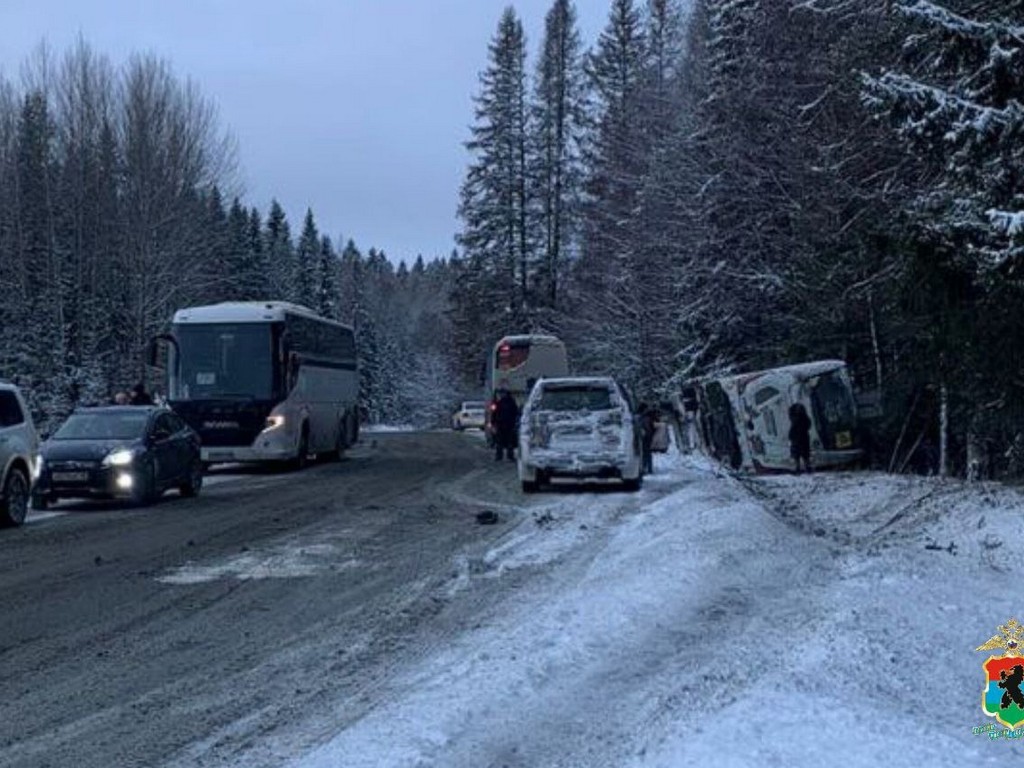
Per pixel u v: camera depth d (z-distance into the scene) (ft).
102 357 179.63
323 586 36.06
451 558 41.14
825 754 17.28
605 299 146.61
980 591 30.40
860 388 90.22
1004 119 42.50
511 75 205.67
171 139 175.83
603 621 27.45
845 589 29.86
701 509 48.73
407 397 364.38
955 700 20.92
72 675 25.41
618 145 142.72
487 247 205.57
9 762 19.52
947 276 44.68
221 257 215.10
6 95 187.73
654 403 121.90
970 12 48.85
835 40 78.18
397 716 20.61
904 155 67.26
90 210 181.68
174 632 29.66
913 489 57.00
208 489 75.25
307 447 95.09
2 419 54.34
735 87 98.58
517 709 20.99
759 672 22.07
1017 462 59.36
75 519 57.16
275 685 24.08
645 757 17.67
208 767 18.88
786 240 94.84
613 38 185.37
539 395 65.51
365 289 418.72
